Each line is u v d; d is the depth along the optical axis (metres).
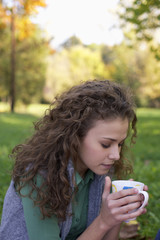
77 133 1.50
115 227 1.80
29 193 1.51
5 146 7.40
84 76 33.12
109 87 1.59
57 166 1.56
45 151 1.56
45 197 1.50
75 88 1.66
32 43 23.27
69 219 1.57
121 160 1.93
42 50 23.75
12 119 16.28
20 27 21.45
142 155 7.32
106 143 1.48
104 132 1.46
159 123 14.92
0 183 3.69
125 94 1.58
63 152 1.54
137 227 2.67
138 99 29.61
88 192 1.74
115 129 1.46
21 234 1.51
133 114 1.56
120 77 27.77
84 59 33.94
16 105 23.98
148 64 27.05
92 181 1.73
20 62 22.94
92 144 1.49
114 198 1.44
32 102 24.41
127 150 1.95
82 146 1.52
